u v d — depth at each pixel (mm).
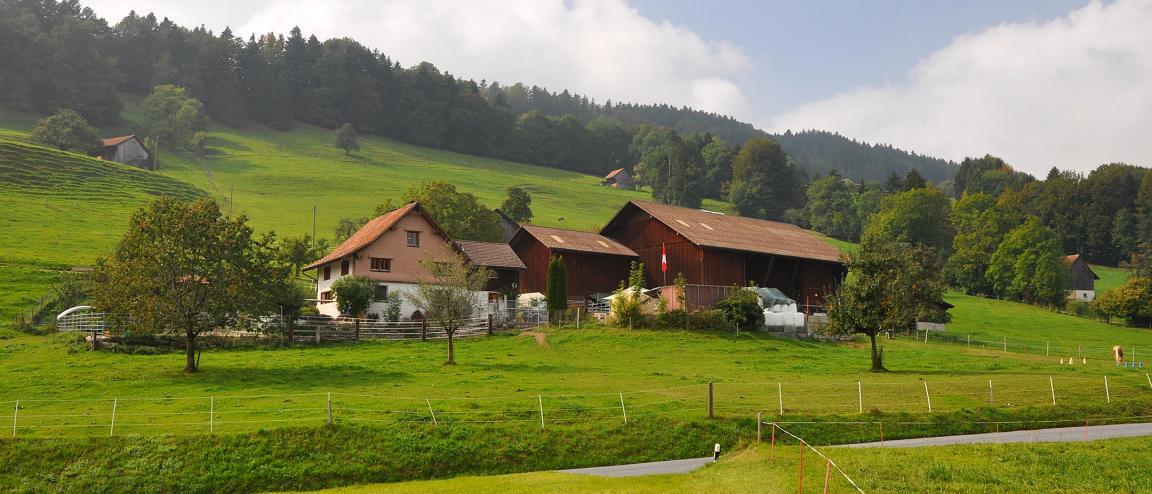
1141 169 180875
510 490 26359
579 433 33125
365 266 66562
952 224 145500
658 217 76562
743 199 191125
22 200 117625
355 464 29703
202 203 46344
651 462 31422
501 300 69750
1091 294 133875
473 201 92000
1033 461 27562
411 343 56312
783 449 30422
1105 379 45000
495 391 38938
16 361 46531
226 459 29375
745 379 44031
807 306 74938
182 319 43125
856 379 44906
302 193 162875
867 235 53250
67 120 164875
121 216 119000
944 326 89250
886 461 27484
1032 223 122875
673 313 61188
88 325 56875
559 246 73375
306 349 53219
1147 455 28422
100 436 30312
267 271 47156
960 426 35438
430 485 27703
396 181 185000
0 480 27594
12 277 75750
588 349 54750
